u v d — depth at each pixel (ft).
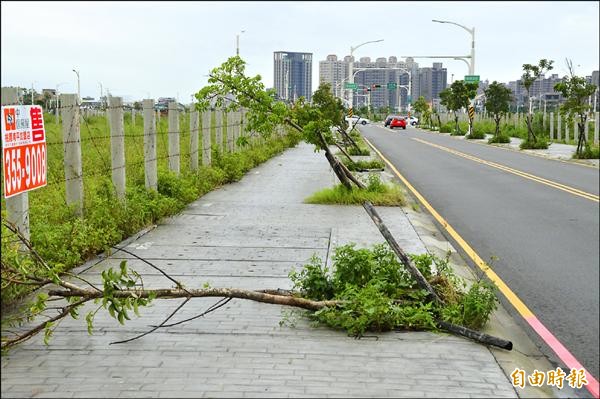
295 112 46.93
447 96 219.20
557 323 21.81
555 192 54.95
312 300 20.03
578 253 32.04
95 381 14.34
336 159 45.78
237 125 74.38
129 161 48.42
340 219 37.35
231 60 43.91
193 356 15.89
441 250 31.94
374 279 19.85
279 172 66.18
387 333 17.97
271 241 30.53
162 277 23.44
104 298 16.92
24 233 21.85
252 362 15.55
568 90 93.56
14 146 19.89
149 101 38.42
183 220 36.40
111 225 29.22
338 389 14.07
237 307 19.94
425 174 70.79
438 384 14.51
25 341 16.81
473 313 18.99
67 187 28.89
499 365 15.93
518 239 35.37
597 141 127.13
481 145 131.03
